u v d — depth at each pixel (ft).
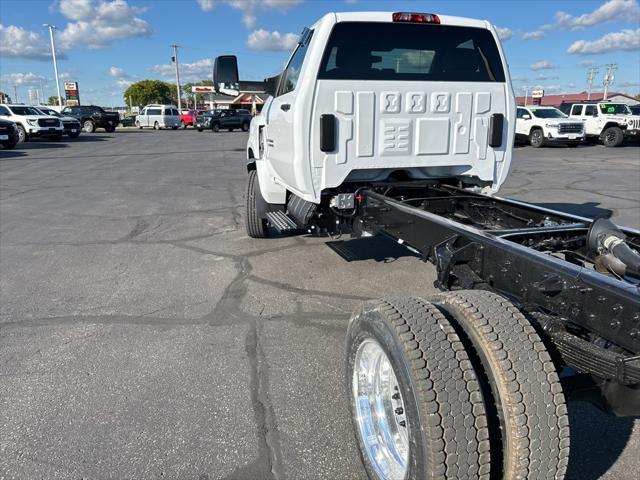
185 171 50.14
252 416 10.09
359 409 8.40
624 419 9.98
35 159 62.34
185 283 17.49
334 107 13.82
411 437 6.59
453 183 16.49
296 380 11.36
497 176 15.71
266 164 19.21
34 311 15.14
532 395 6.52
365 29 14.10
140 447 9.19
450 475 6.34
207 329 13.92
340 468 8.70
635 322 6.33
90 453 9.03
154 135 125.29
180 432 9.61
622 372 6.52
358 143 14.14
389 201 13.05
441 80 14.80
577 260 10.62
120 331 13.80
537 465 6.54
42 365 12.03
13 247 22.04
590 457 8.87
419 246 11.66
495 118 15.14
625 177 43.27
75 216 28.40
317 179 14.14
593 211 28.63
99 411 10.25
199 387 11.10
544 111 81.61
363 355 8.36
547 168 50.47
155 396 10.76
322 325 14.14
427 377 6.48
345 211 15.16
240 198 34.24
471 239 9.64
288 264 19.48
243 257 20.43
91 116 135.33
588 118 82.79
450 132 14.82
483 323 7.06
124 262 19.86
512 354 6.72
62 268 19.13
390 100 14.11
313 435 9.52
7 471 8.57
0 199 33.81
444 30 14.82
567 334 7.48
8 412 10.21
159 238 23.49
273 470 8.64
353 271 18.61
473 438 6.37
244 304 15.65
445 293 8.16
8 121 75.87
